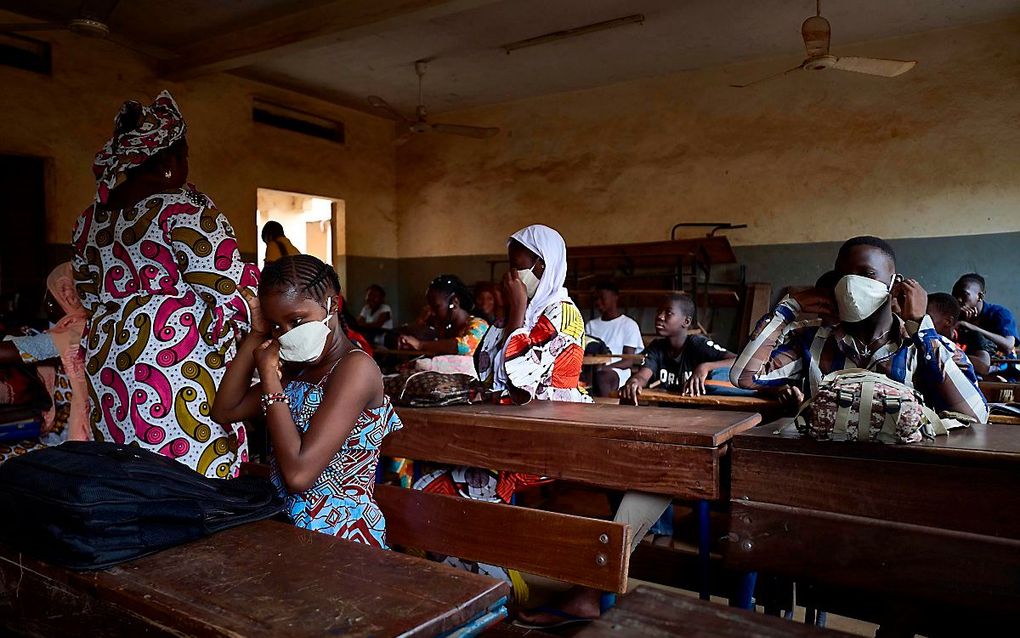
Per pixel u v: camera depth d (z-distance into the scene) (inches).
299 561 46.9
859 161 276.7
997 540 53.8
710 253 294.0
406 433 92.6
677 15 251.6
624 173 331.3
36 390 112.1
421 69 310.2
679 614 38.1
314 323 61.4
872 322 76.8
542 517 65.8
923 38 263.4
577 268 330.0
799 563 62.3
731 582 83.2
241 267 86.0
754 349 86.0
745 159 300.7
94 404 86.7
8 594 50.5
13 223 249.6
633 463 75.0
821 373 82.1
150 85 287.6
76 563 45.6
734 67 302.2
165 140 83.5
